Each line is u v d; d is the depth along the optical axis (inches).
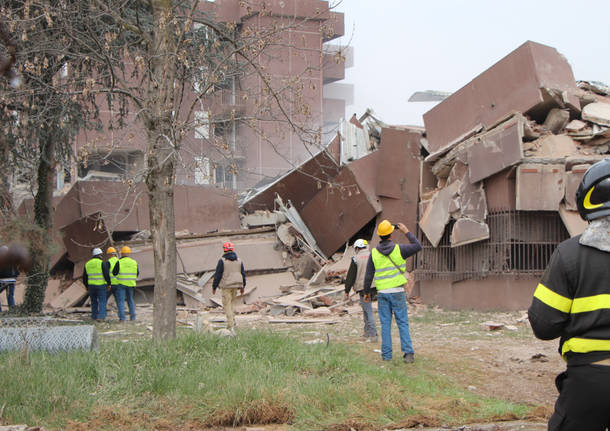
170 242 342.0
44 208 621.6
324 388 250.7
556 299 109.0
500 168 562.3
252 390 235.0
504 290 568.4
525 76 573.3
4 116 500.7
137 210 784.3
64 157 581.9
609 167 107.7
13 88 382.3
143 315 666.8
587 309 106.2
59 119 445.7
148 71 344.5
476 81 617.3
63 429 205.3
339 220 741.3
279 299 663.1
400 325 345.7
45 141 541.3
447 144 644.1
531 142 577.0
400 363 340.5
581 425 105.5
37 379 234.7
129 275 608.1
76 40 346.9
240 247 759.1
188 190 823.1
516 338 439.8
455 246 608.4
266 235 798.5
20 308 644.1
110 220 759.7
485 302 586.2
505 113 587.8
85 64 446.6
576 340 108.0
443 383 296.5
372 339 424.2
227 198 842.2
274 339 323.6
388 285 346.0
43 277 642.8
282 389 241.9
